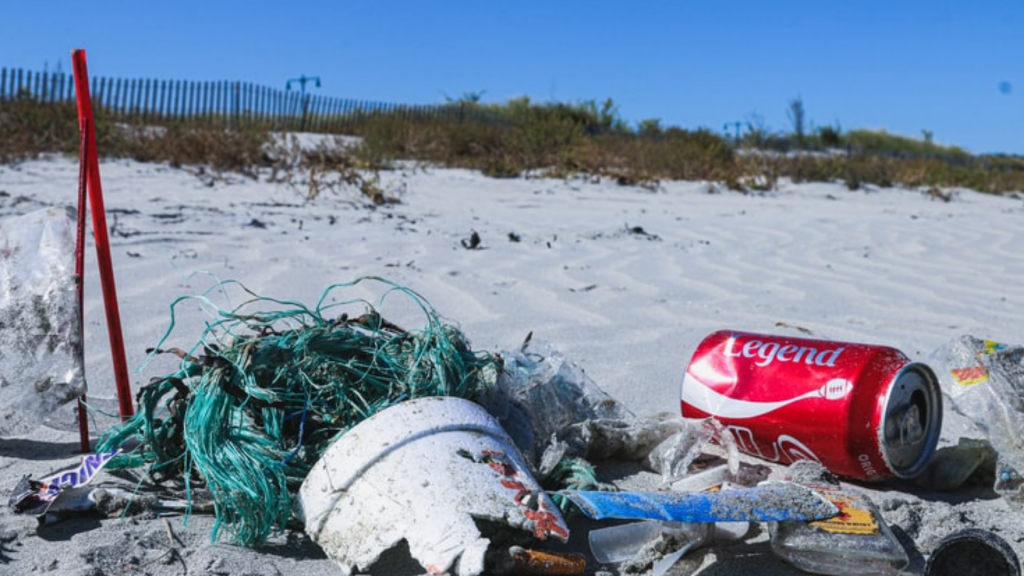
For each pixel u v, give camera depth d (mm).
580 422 2779
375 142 14156
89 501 2234
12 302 2639
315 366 2381
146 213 6832
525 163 13086
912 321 4617
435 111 20781
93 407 2871
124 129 13398
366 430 2111
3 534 2111
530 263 5730
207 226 6438
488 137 14844
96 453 2391
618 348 3881
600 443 2734
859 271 6012
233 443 2180
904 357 2545
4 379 2596
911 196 13789
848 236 7641
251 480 2105
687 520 1988
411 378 2389
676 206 10039
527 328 4129
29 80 17312
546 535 1954
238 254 5457
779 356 2629
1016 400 2518
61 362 2611
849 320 4602
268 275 4883
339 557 2010
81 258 2625
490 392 2566
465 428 2152
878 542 2057
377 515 2000
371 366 2391
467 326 4098
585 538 2221
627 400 3230
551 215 8477
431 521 1941
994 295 5336
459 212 8359
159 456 2369
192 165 10977
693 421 2684
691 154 14117
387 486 2016
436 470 2021
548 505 2029
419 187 10453
